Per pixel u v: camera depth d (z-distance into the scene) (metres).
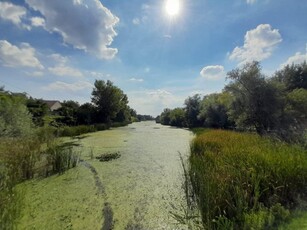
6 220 4.19
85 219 5.03
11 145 8.75
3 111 13.84
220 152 7.40
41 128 16.67
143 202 5.97
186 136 24.97
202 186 5.24
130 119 80.75
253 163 5.55
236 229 3.89
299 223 3.58
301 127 13.62
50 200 6.07
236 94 17.73
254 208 4.26
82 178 8.12
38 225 4.73
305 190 4.90
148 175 8.55
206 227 4.18
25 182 7.61
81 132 26.98
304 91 17.03
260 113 16.17
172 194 6.52
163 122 73.19
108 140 20.34
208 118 28.86
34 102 26.00
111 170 9.32
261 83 16.31
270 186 4.88
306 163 5.42
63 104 38.06
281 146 7.43
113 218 5.08
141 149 14.99
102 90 43.75
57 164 8.95
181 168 9.61
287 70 25.61
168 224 4.77
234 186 4.79
